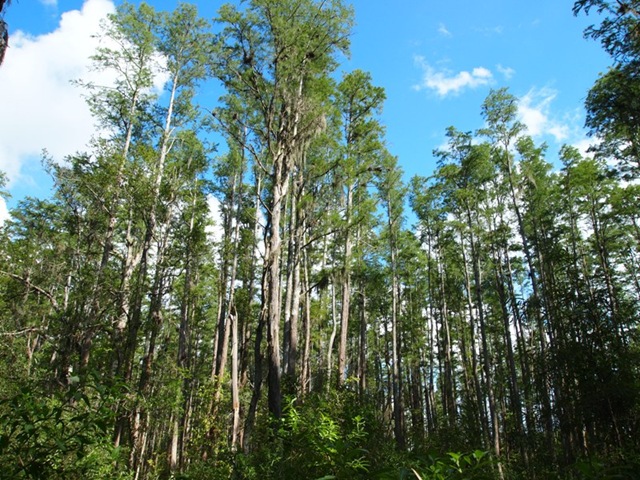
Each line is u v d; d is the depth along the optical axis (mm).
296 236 15625
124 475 7352
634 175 17516
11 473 2967
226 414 15133
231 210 22578
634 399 9852
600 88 13750
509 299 23469
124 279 14609
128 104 17953
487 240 23531
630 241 23359
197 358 31031
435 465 2857
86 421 3375
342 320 18422
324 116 13250
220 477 9102
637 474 2891
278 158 12820
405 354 28188
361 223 17641
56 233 19094
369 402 16062
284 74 12969
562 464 14125
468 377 27750
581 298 11773
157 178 14992
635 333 11703
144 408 12117
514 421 21328
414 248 27609
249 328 21547
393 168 22156
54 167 14578
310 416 7012
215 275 21859
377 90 19125
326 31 13461
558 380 12047
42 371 12992
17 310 16125
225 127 12953
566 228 21938
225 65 13266
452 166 22000
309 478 4969
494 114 23625
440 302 28953
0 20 4102
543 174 23359
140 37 17859
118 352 13086
